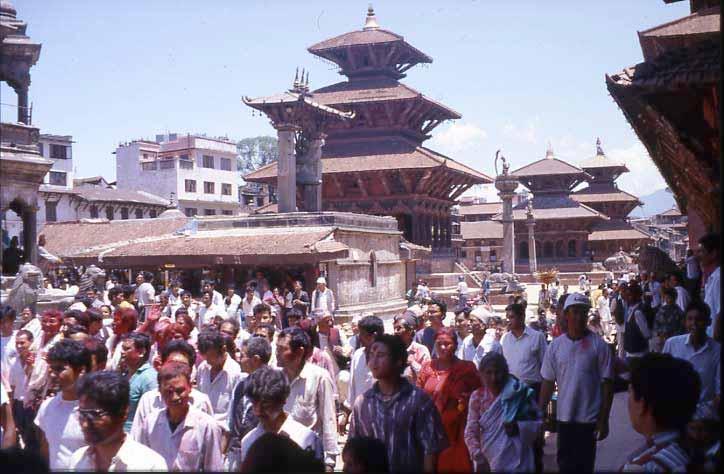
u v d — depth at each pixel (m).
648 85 12.12
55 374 7.15
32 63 16.77
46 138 65.19
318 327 13.06
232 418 7.93
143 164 84.50
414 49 68.88
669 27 23.14
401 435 6.61
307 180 39.31
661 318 12.52
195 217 39.75
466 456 8.20
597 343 8.59
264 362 8.48
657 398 4.86
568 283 82.44
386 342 6.69
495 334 12.88
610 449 11.89
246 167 126.75
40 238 25.58
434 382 8.55
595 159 104.38
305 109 37.41
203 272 33.22
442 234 68.06
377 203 60.97
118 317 10.45
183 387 6.74
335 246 30.83
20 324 14.12
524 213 92.81
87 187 72.25
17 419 9.84
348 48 66.69
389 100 61.62
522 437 7.30
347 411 10.72
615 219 100.94
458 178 65.62
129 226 43.06
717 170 12.48
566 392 8.55
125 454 6.02
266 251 31.02
